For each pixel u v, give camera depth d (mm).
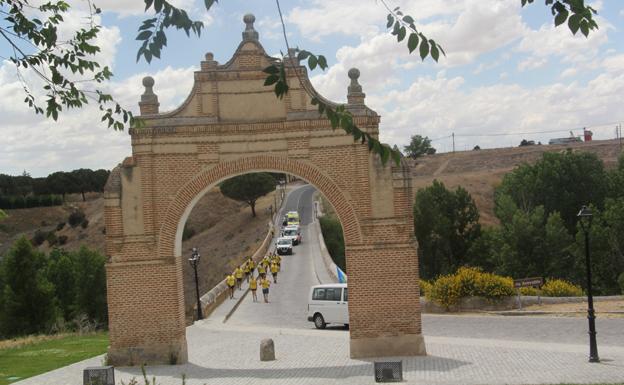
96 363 21672
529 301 32156
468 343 22594
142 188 20359
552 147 133625
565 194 65125
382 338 20141
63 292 56312
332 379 17234
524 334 24453
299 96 20531
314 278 51125
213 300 38250
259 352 22688
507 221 61219
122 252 20312
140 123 12812
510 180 69375
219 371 19234
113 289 20297
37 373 20422
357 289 20219
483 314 31016
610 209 51125
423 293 37125
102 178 152250
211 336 28047
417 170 135750
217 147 20516
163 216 20391
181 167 20484
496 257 56062
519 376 16484
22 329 46906
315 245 74500
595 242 50062
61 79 10922
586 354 19578
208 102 20625
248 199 108250
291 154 20422
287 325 31609
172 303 20281
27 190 144750
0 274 50094
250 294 45156
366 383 16438
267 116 20594
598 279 51062
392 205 20172
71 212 134375
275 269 49938
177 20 7562
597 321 26359
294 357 21453
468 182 106375
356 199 20266
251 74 20641
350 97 20344
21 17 10352
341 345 23734
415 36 7020
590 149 124000
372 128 20219
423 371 17688
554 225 54594
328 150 20359
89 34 11266
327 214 95875
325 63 7055
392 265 20141
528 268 53469
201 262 87250
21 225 127750
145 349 20266
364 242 20219
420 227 60688
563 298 32125
